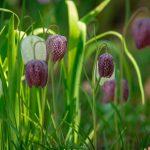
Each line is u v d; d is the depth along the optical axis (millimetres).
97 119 6793
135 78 9320
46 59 3924
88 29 6539
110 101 5246
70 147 4379
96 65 4230
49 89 8164
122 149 4656
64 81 4930
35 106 4414
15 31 4285
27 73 3748
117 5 11570
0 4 8984
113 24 11500
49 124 4367
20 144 4125
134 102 8305
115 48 5039
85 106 6883
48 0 8961
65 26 9641
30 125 4426
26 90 4398
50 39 3875
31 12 9023
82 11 10523
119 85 4645
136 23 4695
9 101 4090
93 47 5488
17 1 9367
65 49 3895
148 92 8773
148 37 4609
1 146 4297
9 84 4051
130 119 6672
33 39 3893
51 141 4426
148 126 6465
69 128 4801
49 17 5984
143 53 9781
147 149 4980
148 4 11844
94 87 4125
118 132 4871
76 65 4961
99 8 5164
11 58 4188
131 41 10562
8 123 4168
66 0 5055
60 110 7215
